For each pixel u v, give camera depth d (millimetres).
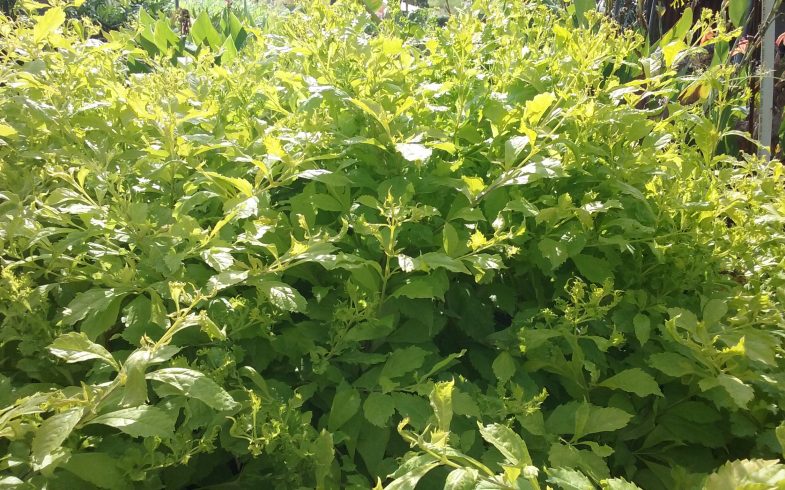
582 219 1570
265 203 1543
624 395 1652
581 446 1596
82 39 2008
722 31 1898
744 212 1830
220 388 1053
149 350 1056
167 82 1807
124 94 1690
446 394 1016
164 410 1242
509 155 1552
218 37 3312
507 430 1027
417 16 2652
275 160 1550
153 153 1666
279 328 1615
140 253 1675
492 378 1630
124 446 1290
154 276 1473
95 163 1513
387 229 1559
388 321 1496
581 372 1584
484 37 2125
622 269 1791
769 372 1637
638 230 1715
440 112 1942
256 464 1404
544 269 1696
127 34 2299
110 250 1446
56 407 1010
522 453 1008
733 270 1966
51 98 1726
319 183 1772
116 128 1823
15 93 1854
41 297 1408
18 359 1516
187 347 1517
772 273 1835
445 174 1710
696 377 1619
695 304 1817
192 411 1271
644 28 3469
